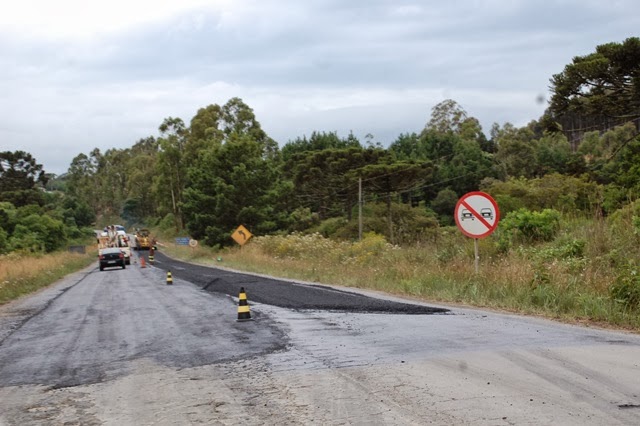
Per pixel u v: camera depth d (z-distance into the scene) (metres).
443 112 141.25
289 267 27.58
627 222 15.20
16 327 12.52
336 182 76.56
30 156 124.31
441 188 95.81
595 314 9.45
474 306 11.64
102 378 6.99
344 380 6.04
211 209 60.31
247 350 8.09
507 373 5.96
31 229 77.69
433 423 4.57
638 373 5.77
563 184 51.69
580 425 4.38
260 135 97.62
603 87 28.72
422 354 7.07
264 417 5.04
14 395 6.42
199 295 17.27
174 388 6.25
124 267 44.97
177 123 113.06
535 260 14.55
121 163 174.38
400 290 15.23
